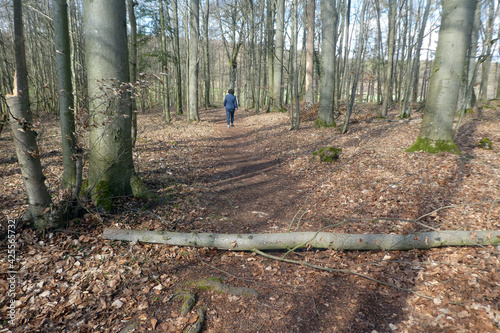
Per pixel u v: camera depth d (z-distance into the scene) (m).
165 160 8.20
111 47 4.43
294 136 11.35
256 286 3.10
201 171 7.62
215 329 2.52
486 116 13.41
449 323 2.35
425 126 7.54
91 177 4.80
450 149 7.17
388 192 5.41
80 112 3.78
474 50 11.56
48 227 3.77
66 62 4.48
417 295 2.74
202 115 22.23
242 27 23.69
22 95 3.35
